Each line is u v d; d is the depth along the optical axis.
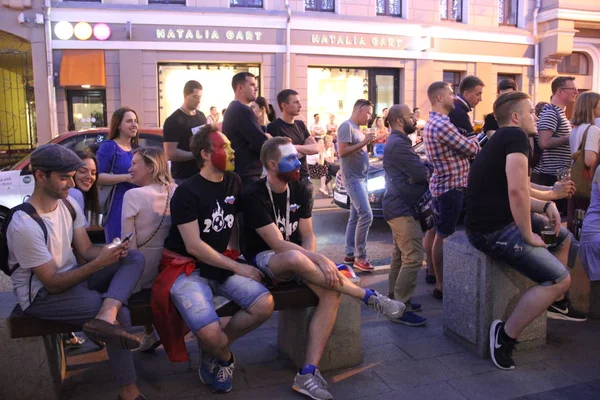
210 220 3.21
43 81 12.84
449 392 3.19
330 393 3.17
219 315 3.23
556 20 16.53
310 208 3.66
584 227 4.31
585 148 4.63
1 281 5.22
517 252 3.30
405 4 15.37
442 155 4.60
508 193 3.28
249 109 4.53
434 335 4.05
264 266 3.36
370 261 6.46
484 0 16.38
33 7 12.59
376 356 3.70
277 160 3.32
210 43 13.56
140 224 3.27
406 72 15.52
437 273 4.84
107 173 4.28
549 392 3.18
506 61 16.77
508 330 3.42
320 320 3.27
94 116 13.47
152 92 13.40
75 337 3.88
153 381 3.38
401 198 4.20
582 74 18.39
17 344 2.97
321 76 14.96
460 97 4.83
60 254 2.96
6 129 15.85
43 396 3.03
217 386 3.20
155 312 3.09
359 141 5.81
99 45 12.92
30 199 2.90
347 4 14.74
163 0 13.46
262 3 14.09
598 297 4.32
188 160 5.12
